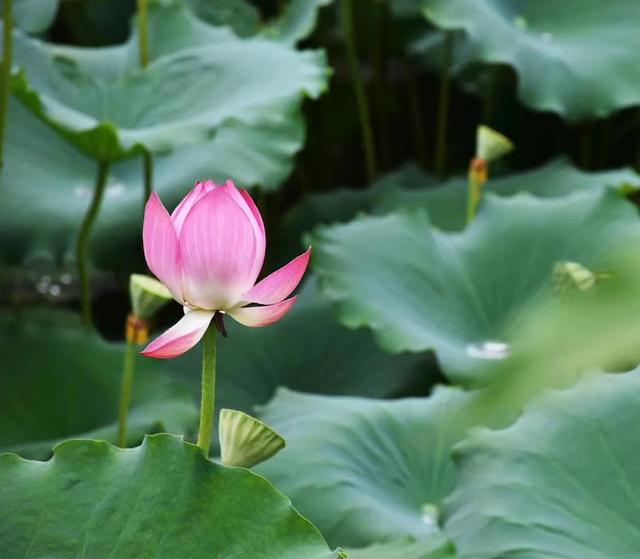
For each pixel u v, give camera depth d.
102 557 3.01
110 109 4.74
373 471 3.74
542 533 3.28
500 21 5.68
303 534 3.01
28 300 6.32
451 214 5.68
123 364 4.36
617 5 5.87
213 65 4.81
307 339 4.99
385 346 4.12
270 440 3.08
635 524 3.27
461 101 8.18
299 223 6.23
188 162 5.19
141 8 5.36
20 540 3.02
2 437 4.11
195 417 4.12
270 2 8.10
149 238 3.06
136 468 3.05
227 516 3.02
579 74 5.54
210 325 3.09
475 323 4.34
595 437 3.36
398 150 8.23
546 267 4.39
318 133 7.61
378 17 7.53
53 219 4.90
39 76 4.82
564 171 5.68
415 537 3.47
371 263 4.51
